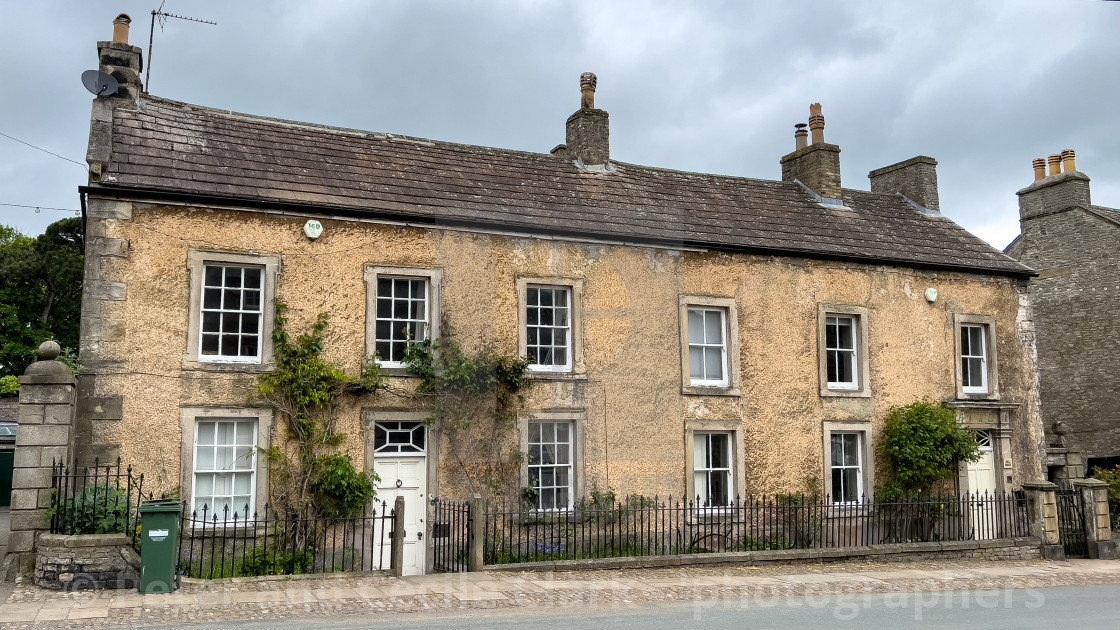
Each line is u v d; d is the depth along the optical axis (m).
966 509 13.98
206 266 11.59
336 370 11.65
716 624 7.31
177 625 7.28
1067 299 20.66
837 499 14.52
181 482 10.89
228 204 11.58
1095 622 7.63
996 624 7.46
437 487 11.09
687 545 11.24
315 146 13.82
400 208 12.39
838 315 15.08
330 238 12.06
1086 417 19.94
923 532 14.27
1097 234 20.14
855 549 12.54
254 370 11.41
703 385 13.50
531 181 14.67
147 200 11.27
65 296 32.16
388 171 13.64
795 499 13.32
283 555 10.82
